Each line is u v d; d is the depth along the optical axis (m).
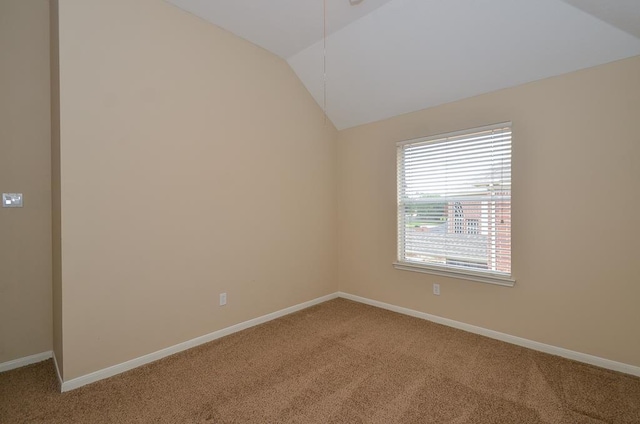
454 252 3.07
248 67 3.07
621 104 2.18
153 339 2.42
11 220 2.29
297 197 3.60
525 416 1.76
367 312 3.54
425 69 2.89
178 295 2.57
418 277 3.36
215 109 2.80
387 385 2.08
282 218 3.43
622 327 2.21
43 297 2.42
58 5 1.97
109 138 2.18
